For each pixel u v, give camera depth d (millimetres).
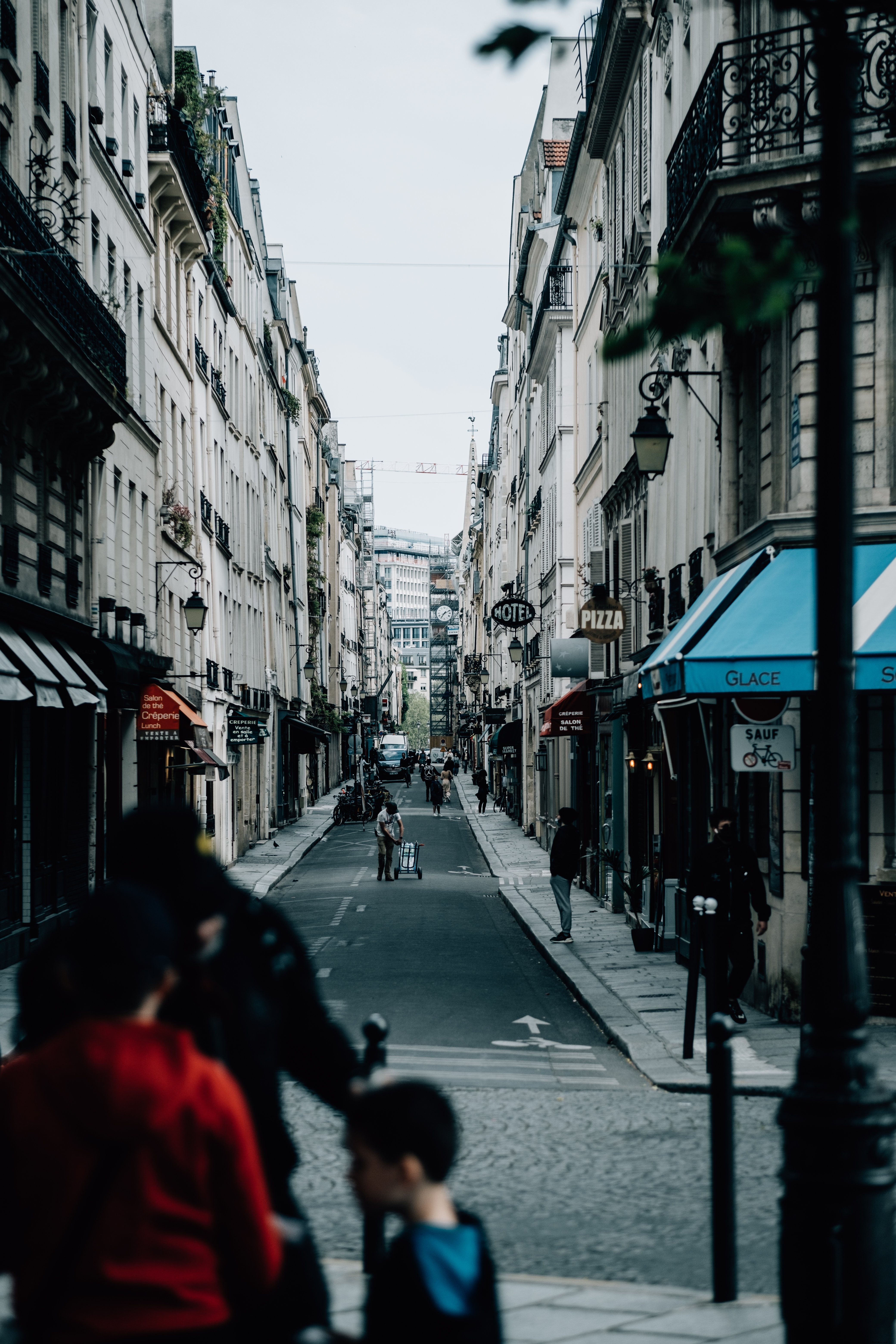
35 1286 3068
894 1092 5609
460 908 28156
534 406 54656
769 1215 7973
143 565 30953
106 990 3145
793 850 14414
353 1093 4191
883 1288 5395
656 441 17391
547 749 45281
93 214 25828
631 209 27250
